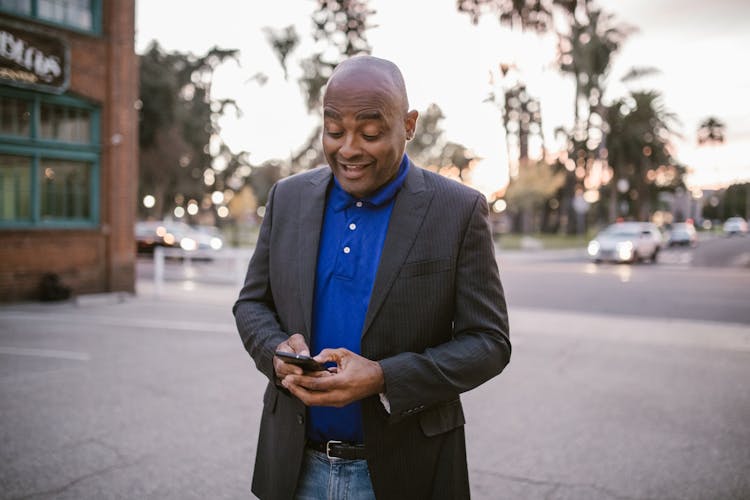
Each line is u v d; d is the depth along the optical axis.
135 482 3.56
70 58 10.86
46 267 10.84
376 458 1.41
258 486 1.66
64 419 4.58
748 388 5.73
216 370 6.05
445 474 1.48
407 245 1.40
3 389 5.32
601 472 3.80
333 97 1.35
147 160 42.69
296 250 1.52
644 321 9.72
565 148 48.81
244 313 1.58
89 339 7.54
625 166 52.09
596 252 23.83
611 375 6.21
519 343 7.86
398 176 1.47
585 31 43.97
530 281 16.45
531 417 4.85
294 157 43.41
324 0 20.69
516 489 3.56
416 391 1.31
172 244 23.61
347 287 1.45
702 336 8.41
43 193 10.82
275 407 1.58
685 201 103.94
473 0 17.47
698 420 4.79
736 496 3.49
